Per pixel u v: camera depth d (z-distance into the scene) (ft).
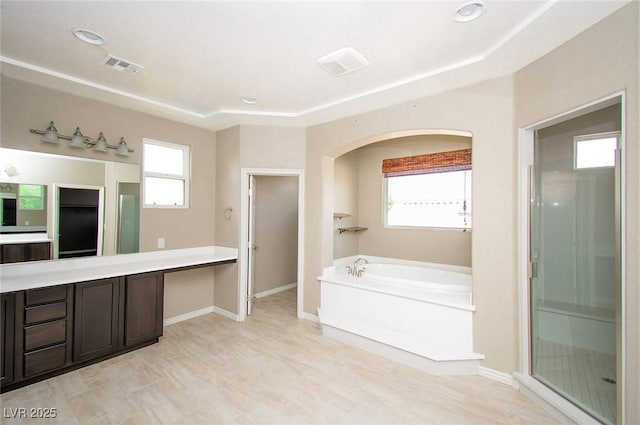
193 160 12.83
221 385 7.84
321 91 9.55
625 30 5.31
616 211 5.57
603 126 6.67
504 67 7.65
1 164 8.28
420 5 5.59
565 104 6.45
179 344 10.25
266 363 9.00
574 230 6.86
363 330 10.12
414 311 9.53
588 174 6.68
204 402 7.13
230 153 12.94
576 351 6.73
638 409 5.13
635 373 5.17
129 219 10.85
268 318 12.81
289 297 15.84
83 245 9.73
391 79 8.66
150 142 11.57
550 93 6.83
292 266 17.75
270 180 16.38
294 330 11.54
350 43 6.90
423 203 15.62
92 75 8.55
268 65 7.95
